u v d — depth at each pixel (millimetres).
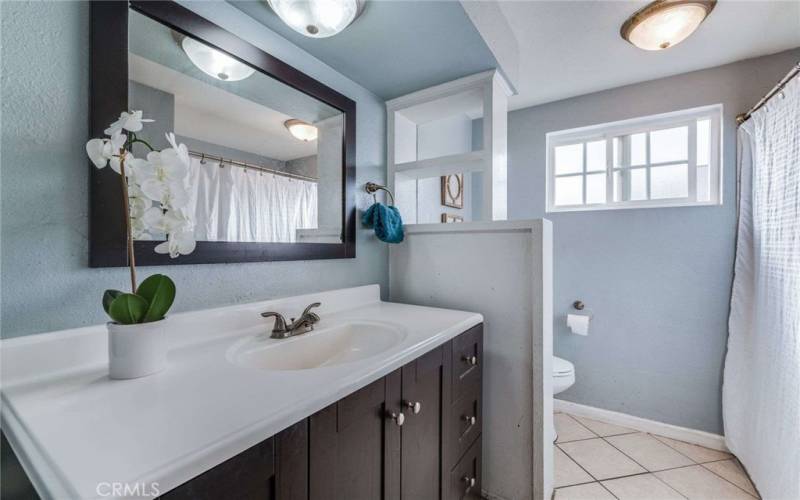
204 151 955
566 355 2287
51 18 696
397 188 1744
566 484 1587
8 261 647
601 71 1941
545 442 1308
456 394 1095
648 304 2053
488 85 1448
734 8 1404
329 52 1287
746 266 1754
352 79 1500
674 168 2088
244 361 823
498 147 1512
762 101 1544
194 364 726
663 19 1368
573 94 2238
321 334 1070
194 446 421
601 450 1855
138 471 373
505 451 1349
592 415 2188
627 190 2227
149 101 836
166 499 378
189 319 875
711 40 1635
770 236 1507
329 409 609
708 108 1938
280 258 1158
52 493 366
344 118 1439
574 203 2383
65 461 390
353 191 1477
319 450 588
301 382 630
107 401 547
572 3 1385
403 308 1408
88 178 742
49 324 691
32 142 672
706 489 1548
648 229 2059
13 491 490
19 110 658
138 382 626
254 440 477
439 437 993
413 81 1522
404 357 818
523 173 2451
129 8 799
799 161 1290
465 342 1161
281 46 1186
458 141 2367
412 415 860
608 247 2166
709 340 1891
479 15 1187
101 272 765
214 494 428
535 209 2408
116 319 647
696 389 1920
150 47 840
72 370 677
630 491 1539
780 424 1345
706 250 1904
